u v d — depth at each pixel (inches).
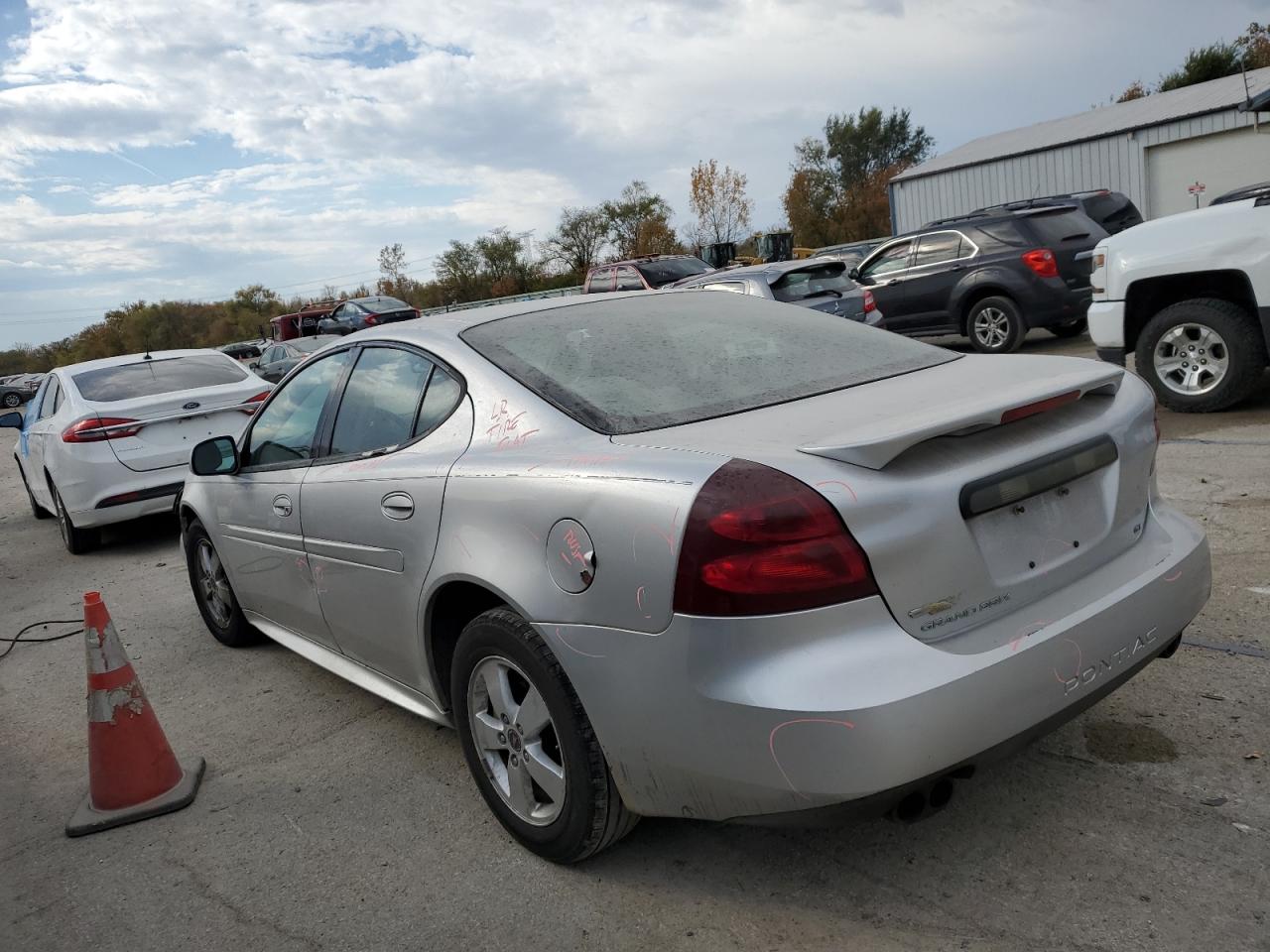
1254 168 875.4
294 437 153.6
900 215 1140.5
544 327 126.6
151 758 135.8
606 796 98.0
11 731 172.6
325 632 149.7
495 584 102.8
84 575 295.0
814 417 96.6
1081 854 98.8
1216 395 271.0
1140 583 97.8
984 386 102.6
